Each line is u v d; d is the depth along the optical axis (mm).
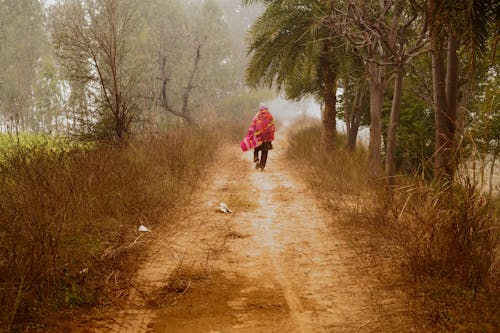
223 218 6672
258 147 12047
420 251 4367
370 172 8406
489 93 5578
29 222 4375
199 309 3668
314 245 5449
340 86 14547
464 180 4207
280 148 17953
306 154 13070
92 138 9867
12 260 3693
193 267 4629
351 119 13961
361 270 4500
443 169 4883
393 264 4559
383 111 12117
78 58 9984
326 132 13250
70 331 3188
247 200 7746
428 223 4324
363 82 12547
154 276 4320
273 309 3693
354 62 12602
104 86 9773
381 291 3955
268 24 12734
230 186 9219
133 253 4840
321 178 9359
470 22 4184
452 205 4332
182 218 6461
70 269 4137
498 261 4059
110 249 4766
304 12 12367
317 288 4129
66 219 4957
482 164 4156
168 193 7316
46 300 3518
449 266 4055
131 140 10102
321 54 12695
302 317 3547
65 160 7051
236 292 4031
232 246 5398
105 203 5910
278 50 12742
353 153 11766
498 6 4168
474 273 3877
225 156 14219
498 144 7805
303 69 12812
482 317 3311
